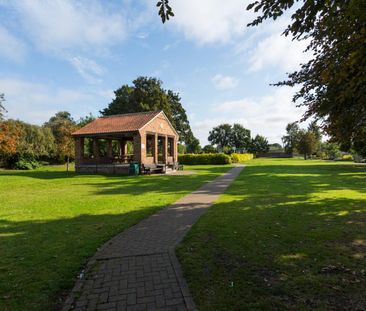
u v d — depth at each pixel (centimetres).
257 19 456
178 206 900
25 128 3434
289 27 446
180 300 344
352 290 355
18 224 701
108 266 444
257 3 418
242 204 905
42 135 3572
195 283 380
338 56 435
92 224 694
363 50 378
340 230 606
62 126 3388
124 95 5303
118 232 626
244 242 539
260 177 1834
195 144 7562
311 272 407
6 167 3306
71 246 534
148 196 1115
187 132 5631
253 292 354
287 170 2527
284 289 360
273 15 429
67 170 2922
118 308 329
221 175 2058
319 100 618
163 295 357
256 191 1188
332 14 380
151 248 520
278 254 477
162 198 1059
